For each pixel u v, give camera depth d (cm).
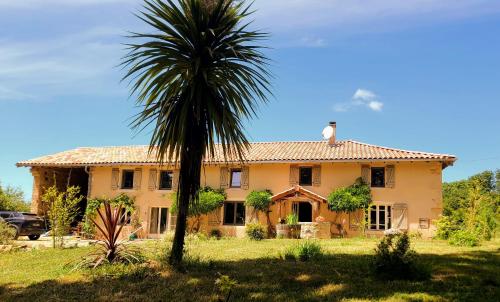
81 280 933
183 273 980
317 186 2459
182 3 1003
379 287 824
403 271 907
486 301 712
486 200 2106
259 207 2458
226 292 784
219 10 989
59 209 1677
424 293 773
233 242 1892
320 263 1123
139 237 2658
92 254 1097
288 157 2489
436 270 1000
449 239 1806
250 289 827
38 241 2142
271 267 1066
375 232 2305
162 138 998
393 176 2350
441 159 2236
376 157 2323
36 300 771
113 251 1093
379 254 964
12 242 1705
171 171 2725
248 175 2577
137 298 775
